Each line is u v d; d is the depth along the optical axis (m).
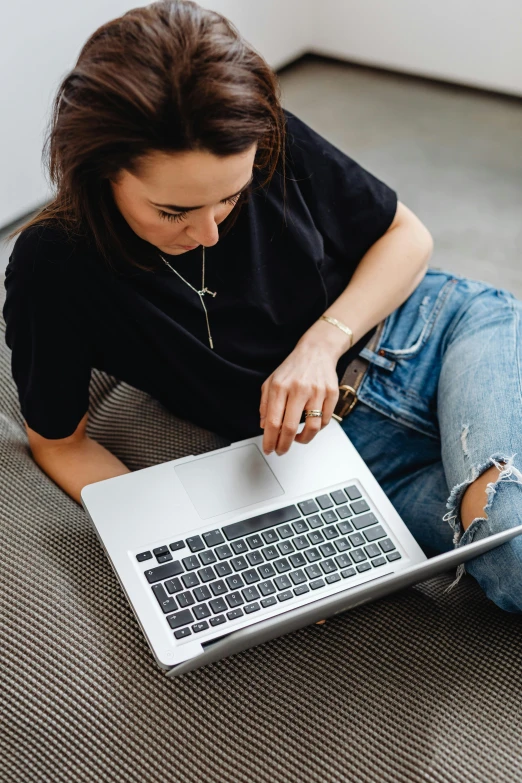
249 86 0.76
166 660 0.84
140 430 1.20
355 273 1.17
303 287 1.10
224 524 0.95
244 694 0.87
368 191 1.13
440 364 1.20
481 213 2.13
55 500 1.03
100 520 0.93
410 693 0.89
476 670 0.92
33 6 1.69
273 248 1.07
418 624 0.96
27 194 1.96
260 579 0.92
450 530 1.09
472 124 2.44
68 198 0.87
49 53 1.79
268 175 1.00
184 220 0.82
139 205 0.82
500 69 2.47
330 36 2.64
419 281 1.24
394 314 1.25
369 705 0.88
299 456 1.03
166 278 1.00
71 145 0.77
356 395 1.18
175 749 0.83
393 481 1.18
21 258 0.92
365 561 0.96
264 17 2.41
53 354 0.96
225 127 0.73
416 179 2.23
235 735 0.85
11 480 1.03
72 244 0.92
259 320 1.09
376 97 2.54
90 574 0.95
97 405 1.25
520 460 0.95
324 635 0.93
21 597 0.91
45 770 0.82
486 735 0.86
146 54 0.73
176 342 1.02
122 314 0.99
